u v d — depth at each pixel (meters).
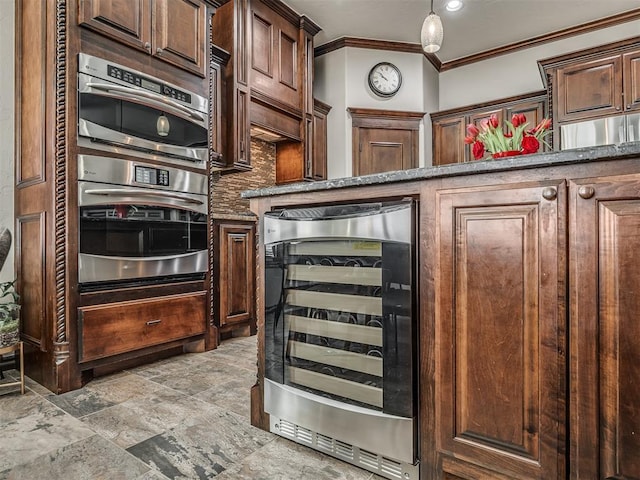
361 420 1.21
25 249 2.13
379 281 1.19
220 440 1.40
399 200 1.16
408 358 1.12
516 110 4.29
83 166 1.96
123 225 2.11
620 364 0.84
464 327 1.04
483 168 0.99
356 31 4.14
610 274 0.85
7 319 1.83
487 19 3.93
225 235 2.84
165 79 2.35
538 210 0.93
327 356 1.31
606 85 3.45
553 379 0.92
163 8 2.34
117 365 2.18
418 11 3.77
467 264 1.03
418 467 1.13
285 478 1.18
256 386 1.51
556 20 3.96
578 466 0.89
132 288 2.16
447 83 4.93
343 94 4.33
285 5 3.58
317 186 1.31
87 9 1.98
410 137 4.50
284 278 1.42
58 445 1.37
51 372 1.88
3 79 2.24
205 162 2.58
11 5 2.26
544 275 0.93
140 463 1.26
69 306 1.90
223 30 3.14
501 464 0.99
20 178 2.18
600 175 0.86
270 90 3.46
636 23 3.83
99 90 2.01
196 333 2.49
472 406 1.03
